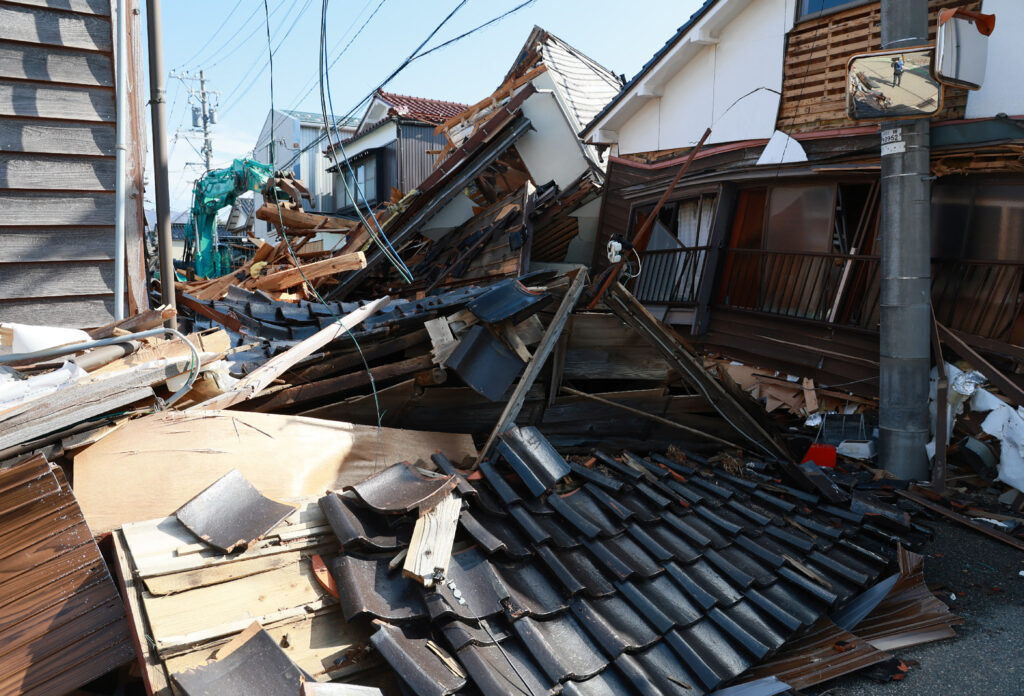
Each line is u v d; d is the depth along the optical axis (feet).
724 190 34.27
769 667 11.15
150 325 13.97
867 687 11.00
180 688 7.38
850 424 25.12
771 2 31.63
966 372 22.58
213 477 11.40
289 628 8.71
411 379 15.12
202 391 13.12
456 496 11.32
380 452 13.69
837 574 13.46
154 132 18.15
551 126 46.70
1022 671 11.45
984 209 23.18
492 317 14.21
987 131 22.36
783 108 31.17
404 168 72.28
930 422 23.30
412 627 9.05
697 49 36.17
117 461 10.89
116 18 15.16
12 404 10.21
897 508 17.71
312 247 45.19
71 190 15.03
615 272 15.75
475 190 49.37
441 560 9.74
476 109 50.83
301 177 93.20
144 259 16.24
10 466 9.59
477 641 9.11
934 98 20.20
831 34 28.78
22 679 7.91
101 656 8.22
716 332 34.63
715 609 11.55
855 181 27.86
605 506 13.57
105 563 8.96
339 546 10.09
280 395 14.17
